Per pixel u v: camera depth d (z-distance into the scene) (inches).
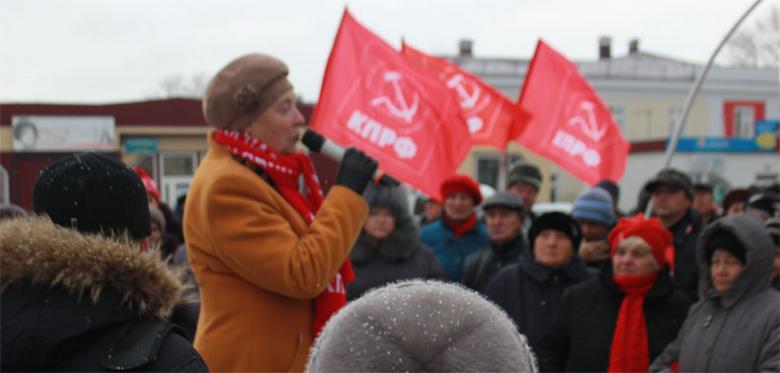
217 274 83.8
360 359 37.0
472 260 180.1
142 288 55.7
